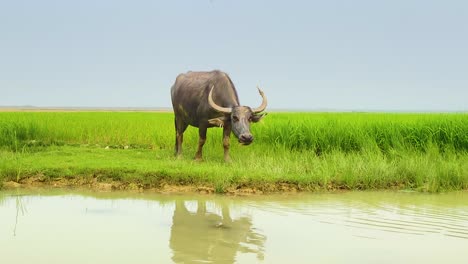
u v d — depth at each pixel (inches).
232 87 454.6
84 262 183.3
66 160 411.5
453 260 191.8
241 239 219.9
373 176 370.3
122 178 356.8
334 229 238.4
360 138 490.3
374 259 192.7
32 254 191.9
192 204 300.7
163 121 859.4
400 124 540.1
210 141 531.2
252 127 539.5
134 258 189.6
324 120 608.4
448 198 329.4
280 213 275.6
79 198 313.4
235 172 359.3
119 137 624.4
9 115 968.9
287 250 203.9
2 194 321.7
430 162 422.0
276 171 372.8
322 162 406.0
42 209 278.4
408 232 233.0
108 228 236.8
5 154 446.0
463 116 628.1
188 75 501.0
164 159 449.1
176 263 184.7
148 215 268.4
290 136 499.8
